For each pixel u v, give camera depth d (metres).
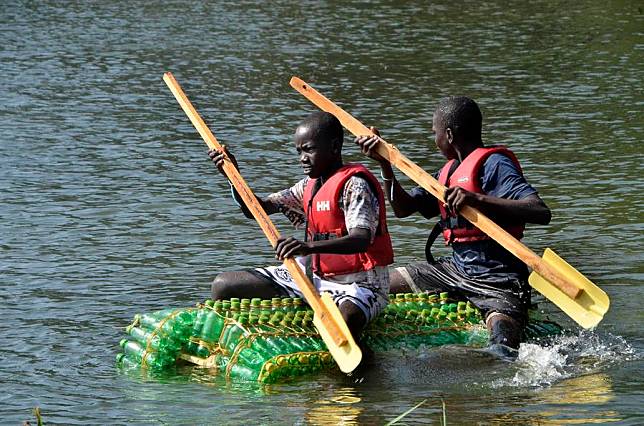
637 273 21.00
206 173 29.09
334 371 16.38
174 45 49.69
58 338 17.97
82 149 31.53
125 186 27.75
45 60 45.84
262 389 15.70
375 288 17.09
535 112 35.88
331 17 57.78
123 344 17.22
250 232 24.09
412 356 16.75
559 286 16.38
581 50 47.06
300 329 16.72
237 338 16.61
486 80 41.44
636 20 54.16
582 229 23.88
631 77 41.19
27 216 25.17
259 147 31.69
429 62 45.28
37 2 63.09
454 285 18.41
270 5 62.16
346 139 32.47
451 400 15.05
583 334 17.97
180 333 16.98
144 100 38.34
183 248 22.98
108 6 61.97
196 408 14.92
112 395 15.54
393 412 14.63
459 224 18.27
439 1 62.56
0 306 19.47
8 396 15.52
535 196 17.25
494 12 58.38
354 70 43.81
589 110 35.94
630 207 25.34
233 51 48.19
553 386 15.57
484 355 16.72
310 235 17.25
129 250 22.83
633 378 15.82
